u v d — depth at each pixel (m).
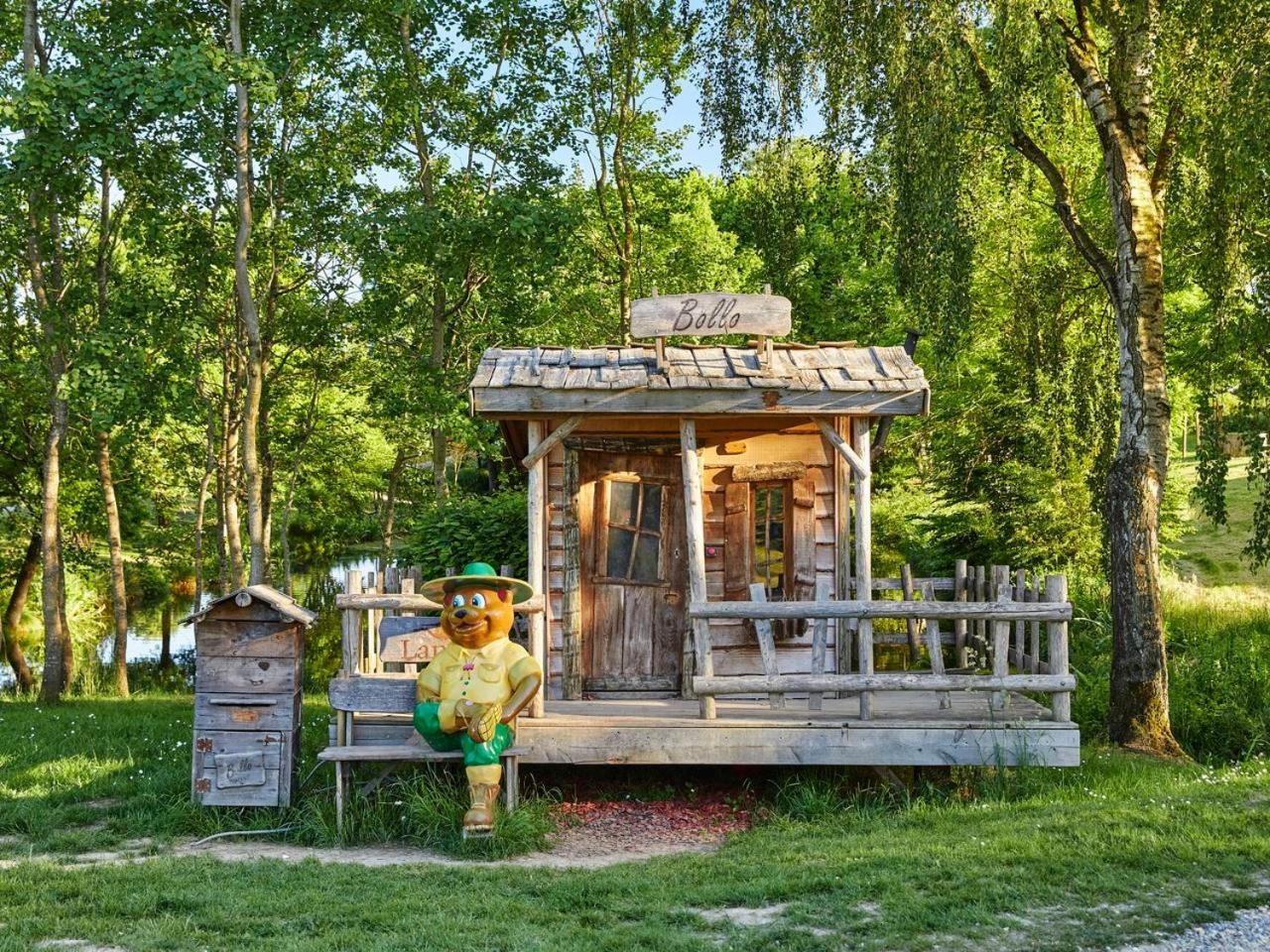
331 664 24.17
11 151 15.18
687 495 10.19
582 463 11.30
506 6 21.25
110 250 19.36
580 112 22.64
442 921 6.40
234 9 17.33
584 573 11.30
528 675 9.12
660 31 21.94
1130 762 11.47
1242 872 6.89
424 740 9.54
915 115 12.91
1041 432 19.66
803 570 11.39
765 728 9.65
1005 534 20.88
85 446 22.94
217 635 9.54
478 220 19.78
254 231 20.80
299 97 20.28
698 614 9.73
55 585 17.73
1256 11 11.77
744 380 10.36
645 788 10.46
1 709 16.30
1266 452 14.80
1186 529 23.16
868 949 5.83
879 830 8.61
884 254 15.57
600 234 26.58
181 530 29.67
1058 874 6.92
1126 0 12.62
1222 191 12.95
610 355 11.21
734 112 15.41
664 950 5.85
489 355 11.20
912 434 26.00
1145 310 13.11
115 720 14.84
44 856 8.55
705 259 28.61
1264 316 13.73
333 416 27.91
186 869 7.77
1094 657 16.47
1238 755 12.64
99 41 17.23
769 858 7.88
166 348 18.80
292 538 37.38
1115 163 13.21
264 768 9.47
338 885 7.34
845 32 13.77
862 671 9.81
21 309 20.53
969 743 9.63
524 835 8.70
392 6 19.78
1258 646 16.30
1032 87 13.00
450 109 22.53
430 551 15.73
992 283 19.61
